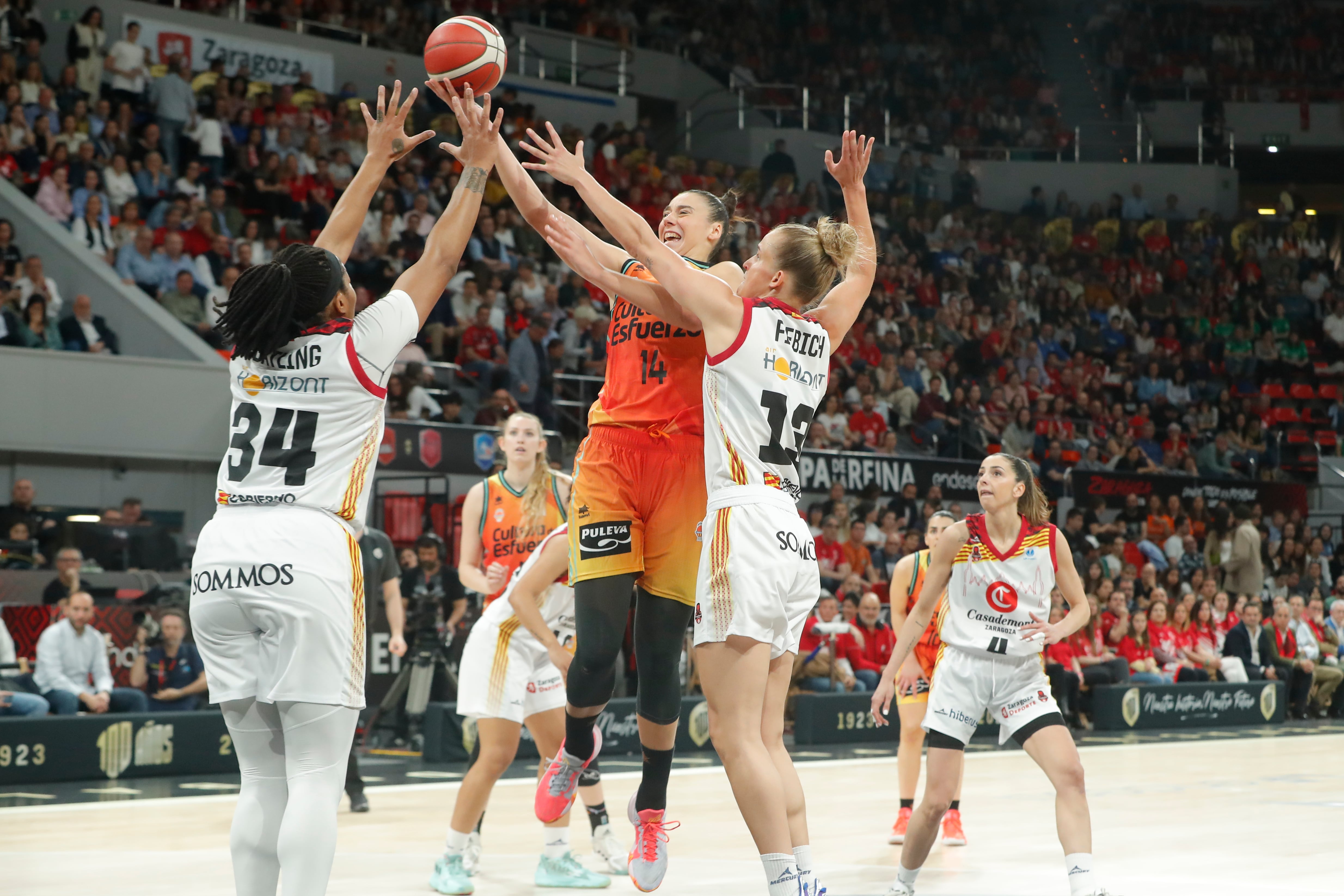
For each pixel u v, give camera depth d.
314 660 3.42
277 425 3.50
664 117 24.56
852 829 7.32
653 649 4.48
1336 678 16.95
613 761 10.63
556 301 17.89
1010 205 26.03
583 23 23.58
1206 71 28.14
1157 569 17.61
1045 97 27.50
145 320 13.77
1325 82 28.45
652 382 4.46
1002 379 21.62
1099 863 6.14
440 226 3.82
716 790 8.90
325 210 17.34
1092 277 24.91
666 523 4.44
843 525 15.34
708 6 25.97
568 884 5.53
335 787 3.47
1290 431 23.97
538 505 5.96
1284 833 7.12
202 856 6.14
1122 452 20.45
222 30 18.53
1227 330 25.17
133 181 15.68
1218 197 26.55
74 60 16.62
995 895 5.36
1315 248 26.97
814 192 23.30
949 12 27.88
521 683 5.50
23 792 8.44
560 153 3.99
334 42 19.75
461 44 3.88
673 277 3.87
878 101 26.25
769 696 4.05
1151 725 14.59
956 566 5.21
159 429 13.10
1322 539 20.31
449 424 13.14
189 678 9.97
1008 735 5.08
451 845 5.43
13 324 12.92
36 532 11.30
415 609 11.00
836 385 18.66
